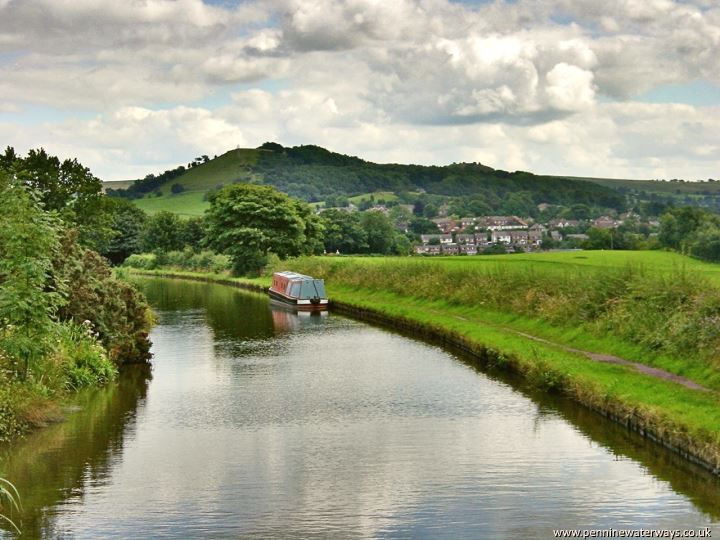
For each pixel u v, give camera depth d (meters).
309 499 16.02
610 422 21.50
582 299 32.72
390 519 14.94
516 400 24.58
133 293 32.88
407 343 37.03
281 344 37.25
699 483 16.72
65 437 20.67
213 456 19.05
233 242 85.19
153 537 14.12
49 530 14.43
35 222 22.38
